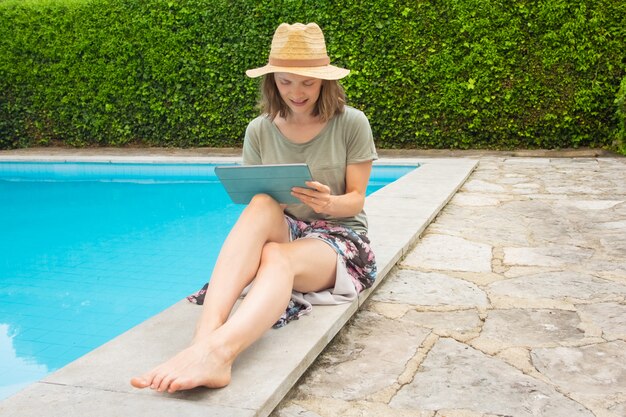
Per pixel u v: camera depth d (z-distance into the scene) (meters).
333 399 2.36
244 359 2.47
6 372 3.16
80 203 7.95
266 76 3.00
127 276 4.80
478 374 2.54
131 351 2.59
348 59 10.27
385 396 2.38
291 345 2.59
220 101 11.10
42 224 6.78
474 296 3.46
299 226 3.17
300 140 3.04
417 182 6.95
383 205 5.63
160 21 10.98
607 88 9.47
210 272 4.89
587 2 9.26
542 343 2.83
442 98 10.07
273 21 10.48
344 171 3.09
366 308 3.31
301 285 2.87
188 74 11.06
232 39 10.75
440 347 2.81
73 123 11.86
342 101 2.98
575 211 5.65
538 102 9.77
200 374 2.15
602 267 3.95
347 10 10.07
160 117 11.52
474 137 10.34
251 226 2.65
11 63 11.74
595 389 2.40
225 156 10.29
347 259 3.05
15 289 4.53
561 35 9.41
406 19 9.95
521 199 6.29
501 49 9.68
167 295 4.34
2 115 12.20
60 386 2.28
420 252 4.38
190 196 8.30
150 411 2.07
